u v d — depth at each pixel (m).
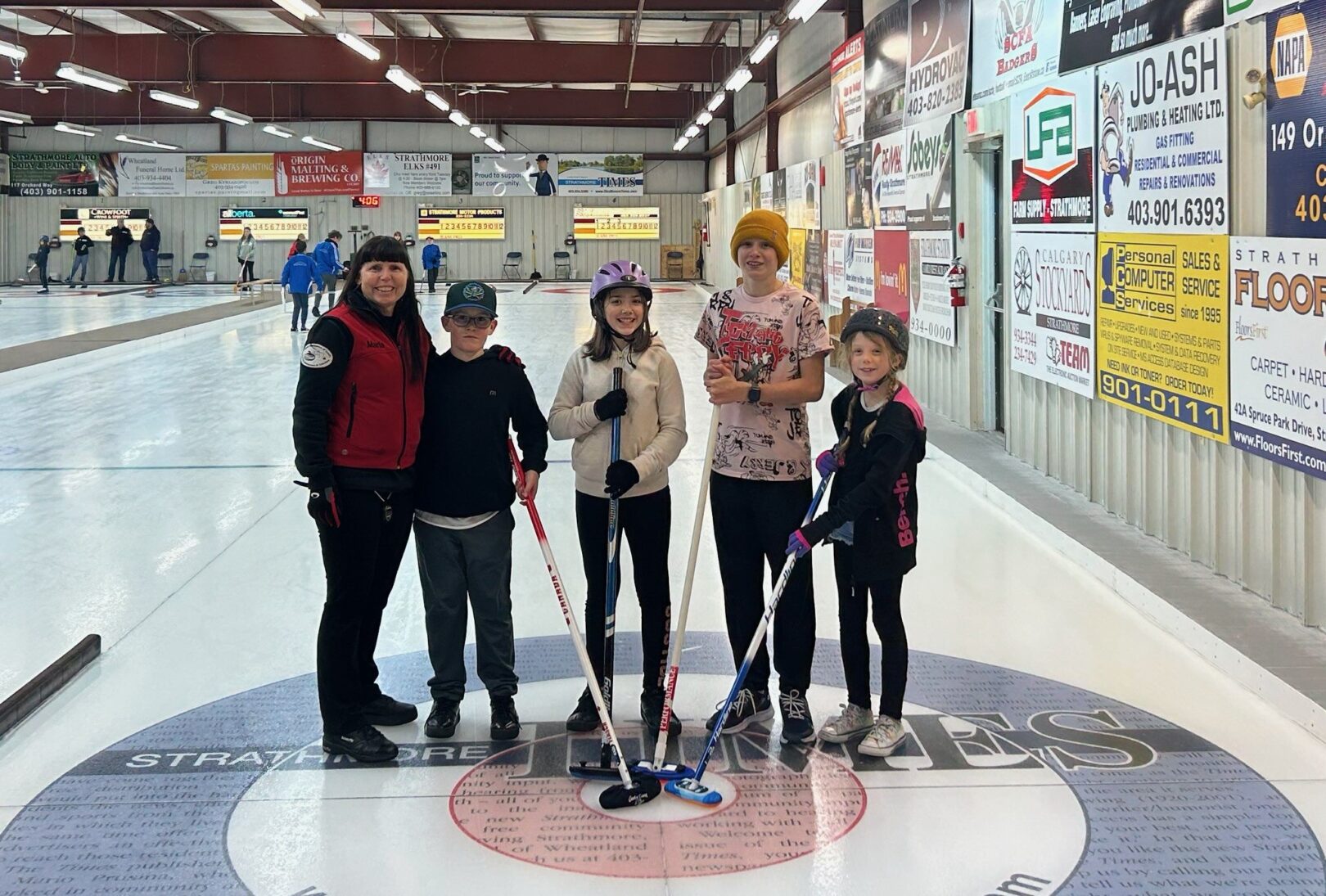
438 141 31.98
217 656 4.00
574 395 3.32
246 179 31.62
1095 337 5.76
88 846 2.66
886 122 10.70
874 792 2.91
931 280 9.14
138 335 15.23
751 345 3.32
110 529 5.80
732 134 25.55
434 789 2.97
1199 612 4.10
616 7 13.79
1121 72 5.41
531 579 4.97
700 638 4.21
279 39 21.28
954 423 8.70
